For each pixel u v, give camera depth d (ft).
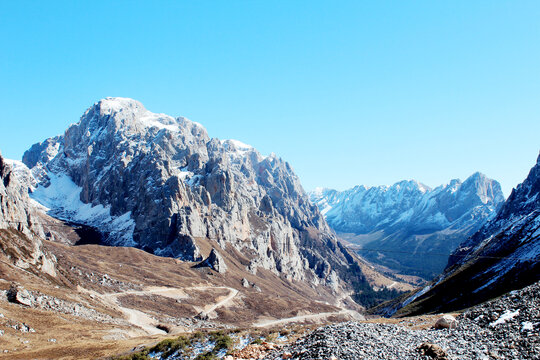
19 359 229.25
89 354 240.94
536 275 440.86
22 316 300.20
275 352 137.90
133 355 196.75
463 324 150.41
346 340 126.82
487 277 536.83
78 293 463.42
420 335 138.92
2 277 367.04
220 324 608.60
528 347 110.63
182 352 187.73
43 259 475.72
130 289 646.33
